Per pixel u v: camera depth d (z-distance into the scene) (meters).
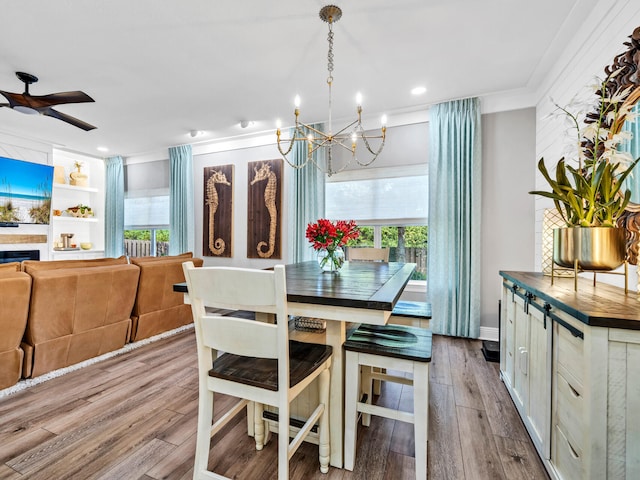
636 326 0.95
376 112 3.71
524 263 3.18
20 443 1.58
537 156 3.09
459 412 1.90
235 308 1.30
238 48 2.49
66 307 2.35
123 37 2.35
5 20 2.15
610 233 1.34
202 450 1.29
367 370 1.81
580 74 2.21
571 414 1.17
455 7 2.03
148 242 5.68
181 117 3.96
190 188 5.07
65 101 2.67
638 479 0.98
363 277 1.89
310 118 3.98
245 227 4.73
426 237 3.70
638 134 1.44
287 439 1.14
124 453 1.52
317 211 4.06
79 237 6.12
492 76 2.90
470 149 3.29
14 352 2.11
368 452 1.56
